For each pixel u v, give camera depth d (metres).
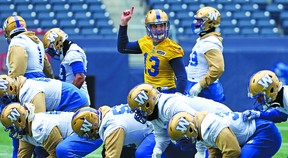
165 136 23.44
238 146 22.25
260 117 22.77
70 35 59.19
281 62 46.59
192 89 27.95
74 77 28.89
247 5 62.25
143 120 22.94
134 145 25.02
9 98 25.75
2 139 38.34
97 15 61.34
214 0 62.56
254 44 47.28
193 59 28.52
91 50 46.28
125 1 65.56
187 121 21.83
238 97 46.38
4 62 45.28
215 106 24.66
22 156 25.42
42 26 60.31
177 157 25.09
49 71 30.20
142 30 57.41
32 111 24.09
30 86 25.84
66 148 23.88
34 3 62.25
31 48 28.17
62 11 61.59
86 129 23.52
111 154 23.33
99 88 46.28
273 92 22.64
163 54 26.39
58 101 26.73
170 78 26.81
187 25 59.94
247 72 46.44
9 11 61.72
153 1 62.50
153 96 22.69
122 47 27.53
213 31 28.52
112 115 23.62
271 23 60.72
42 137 23.95
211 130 21.97
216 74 27.69
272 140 22.69
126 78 46.31
